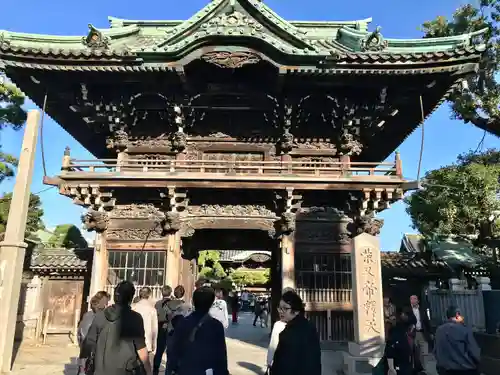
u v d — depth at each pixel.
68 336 21.50
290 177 16.11
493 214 21.08
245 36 14.95
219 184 16.17
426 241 25.50
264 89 16.86
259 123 18.28
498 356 14.62
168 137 18.14
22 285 21.75
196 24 15.53
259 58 15.30
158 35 20.55
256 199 17.38
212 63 15.36
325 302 16.38
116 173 15.95
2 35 14.61
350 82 15.91
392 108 16.81
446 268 21.86
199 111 17.86
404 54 14.73
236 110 17.77
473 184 20.62
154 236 16.84
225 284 48.41
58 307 22.05
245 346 20.09
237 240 20.89
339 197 17.33
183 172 16.11
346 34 18.38
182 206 16.78
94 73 15.42
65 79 15.78
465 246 25.09
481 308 17.06
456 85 16.06
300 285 16.52
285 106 16.94
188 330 5.46
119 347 5.60
